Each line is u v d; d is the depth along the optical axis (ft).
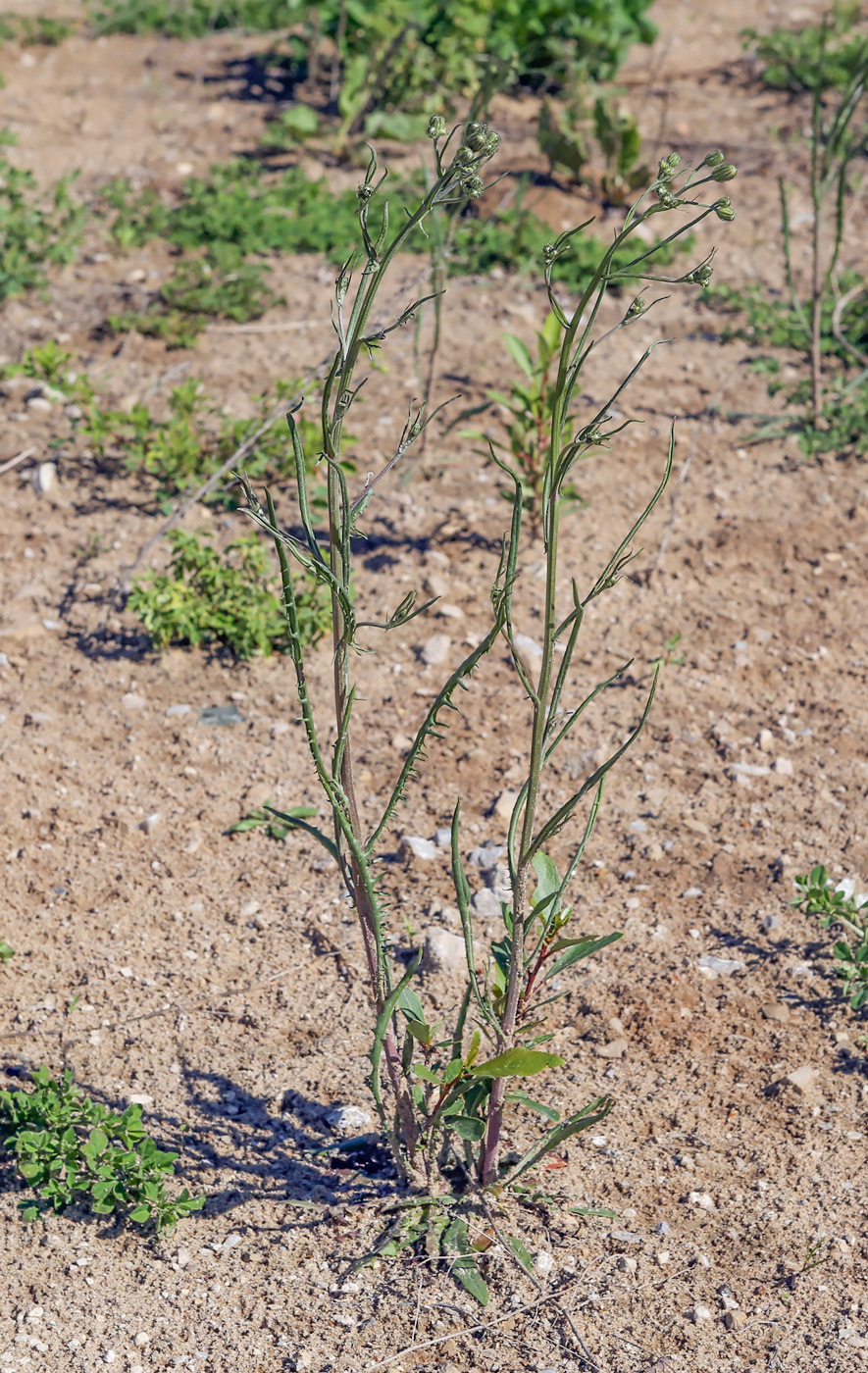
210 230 24.64
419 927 11.57
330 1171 9.46
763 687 14.83
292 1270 8.70
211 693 14.71
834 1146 9.45
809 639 15.65
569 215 26.05
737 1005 10.78
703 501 18.22
